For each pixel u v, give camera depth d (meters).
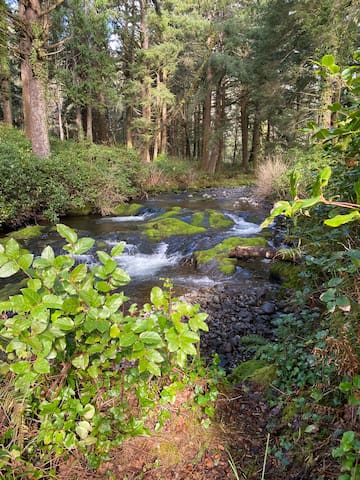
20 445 1.47
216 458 1.76
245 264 5.59
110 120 24.95
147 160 17.48
